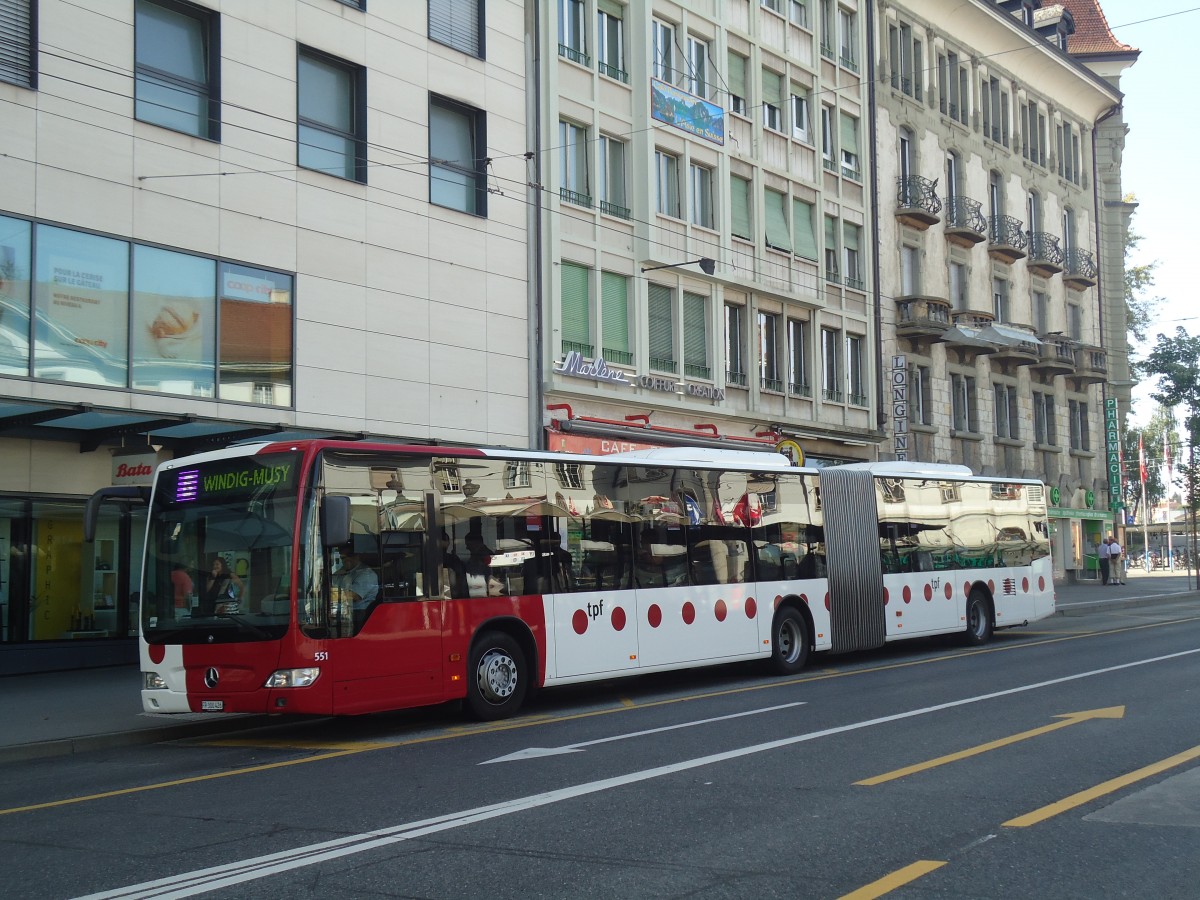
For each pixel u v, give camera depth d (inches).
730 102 1272.1
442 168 957.8
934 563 866.8
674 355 1180.5
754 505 712.4
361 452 502.3
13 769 453.4
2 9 691.4
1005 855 265.6
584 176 1103.6
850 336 1455.5
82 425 711.1
